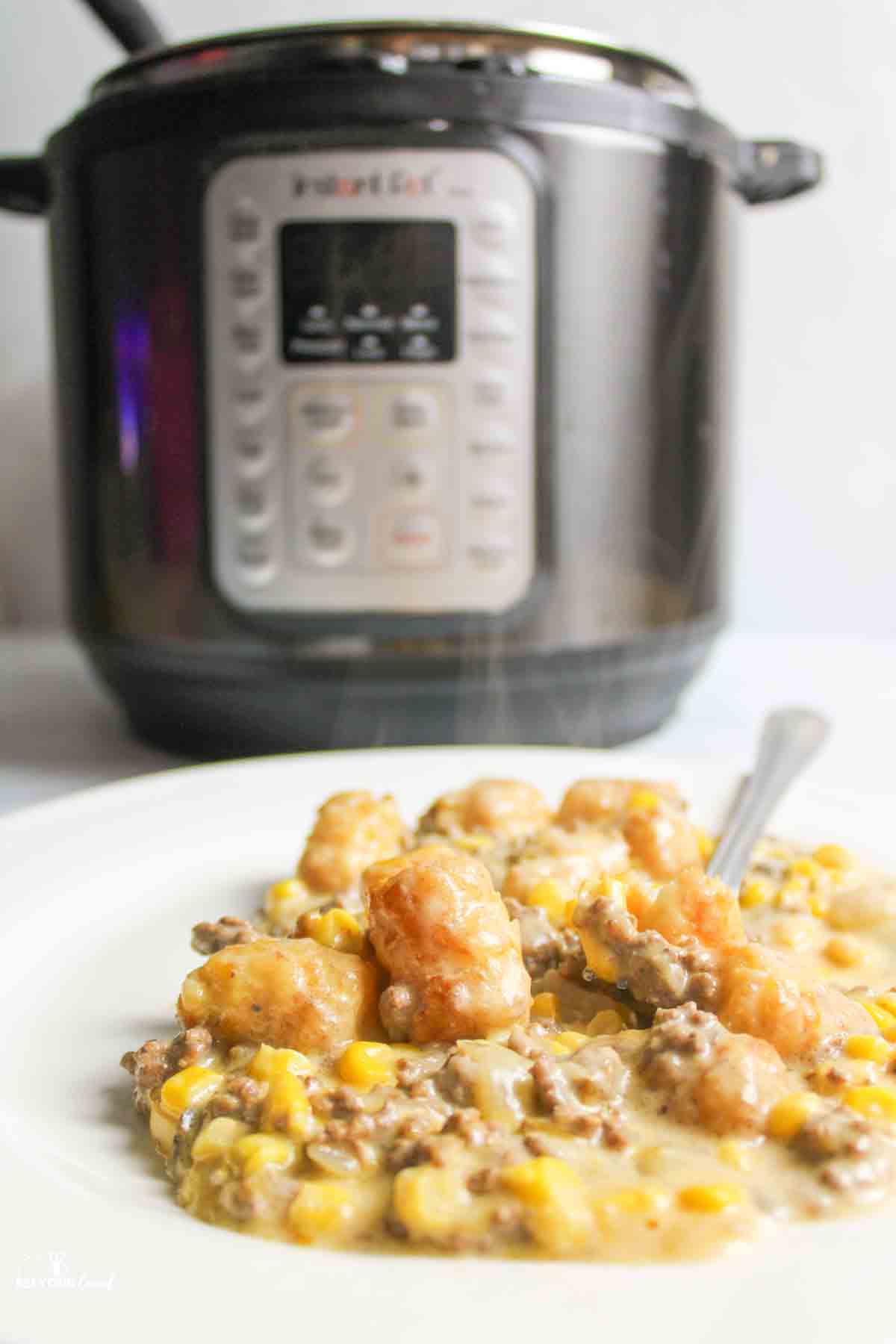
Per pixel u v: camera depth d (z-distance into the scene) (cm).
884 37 181
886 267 187
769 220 187
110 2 127
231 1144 63
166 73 111
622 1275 54
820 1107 64
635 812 95
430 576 116
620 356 116
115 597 123
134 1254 54
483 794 100
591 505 117
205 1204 60
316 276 111
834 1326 50
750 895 91
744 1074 64
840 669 172
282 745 126
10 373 191
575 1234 56
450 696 120
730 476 135
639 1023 76
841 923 90
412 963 72
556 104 109
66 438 128
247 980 72
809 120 183
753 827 102
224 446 115
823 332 189
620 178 113
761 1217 58
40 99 184
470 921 73
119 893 95
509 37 109
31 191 129
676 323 119
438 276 111
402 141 108
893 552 195
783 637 196
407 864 78
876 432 192
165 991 83
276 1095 64
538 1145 61
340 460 114
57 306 126
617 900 79
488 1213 57
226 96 108
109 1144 67
